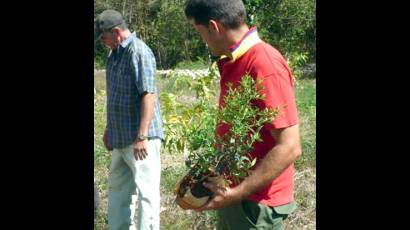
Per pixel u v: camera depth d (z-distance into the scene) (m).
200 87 5.69
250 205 3.44
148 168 5.23
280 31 13.91
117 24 5.13
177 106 5.49
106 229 5.91
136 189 5.44
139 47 5.14
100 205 6.43
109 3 19.69
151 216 5.26
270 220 3.45
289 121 3.23
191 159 3.36
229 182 3.31
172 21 19.55
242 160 3.23
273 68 3.26
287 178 3.49
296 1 14.08
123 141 5.25
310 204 6.45
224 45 3.38
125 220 5.42
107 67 5.34
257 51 3.30
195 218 5.99
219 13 3.33
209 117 3.46
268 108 3.21
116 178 5.43
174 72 6.69
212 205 3.32
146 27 19.72
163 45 19.59
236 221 3.49
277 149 3.22
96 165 7.45
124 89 5.20
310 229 5.98
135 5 19.86
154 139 5.23
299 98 11.26
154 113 5.24
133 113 5.22
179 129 5.27
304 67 15.96
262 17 13.24
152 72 5.15
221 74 3.48
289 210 3.52
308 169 7.50
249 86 3.19
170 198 6.45
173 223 5.94
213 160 3.28
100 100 10.26
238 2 3.36
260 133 3.32
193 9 3.38
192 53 19.38
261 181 3.24
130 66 5.14
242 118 3.18
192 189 3.35
